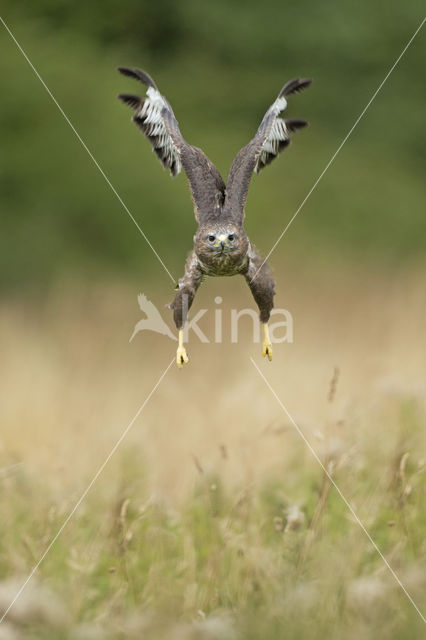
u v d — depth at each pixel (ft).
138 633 30.17
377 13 154.20
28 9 148.15
